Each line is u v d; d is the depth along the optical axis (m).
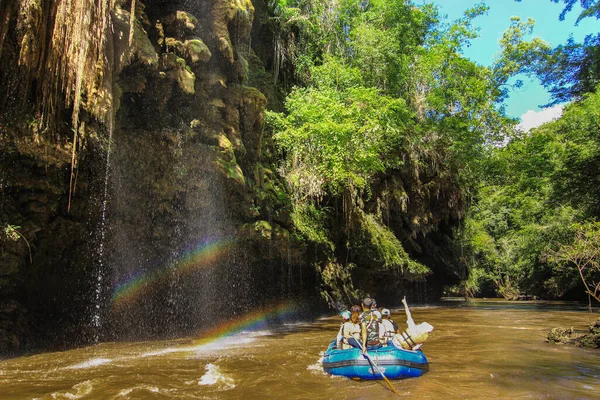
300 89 22.28
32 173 10.75
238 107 15.01
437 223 35.03
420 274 31.47
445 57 29.88
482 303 39.66
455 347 11.98
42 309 12.34
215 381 7.55
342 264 24.95
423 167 30.47
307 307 21.81
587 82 27.11
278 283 20.02
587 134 24.91
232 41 14.72
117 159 12.28
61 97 9.91
